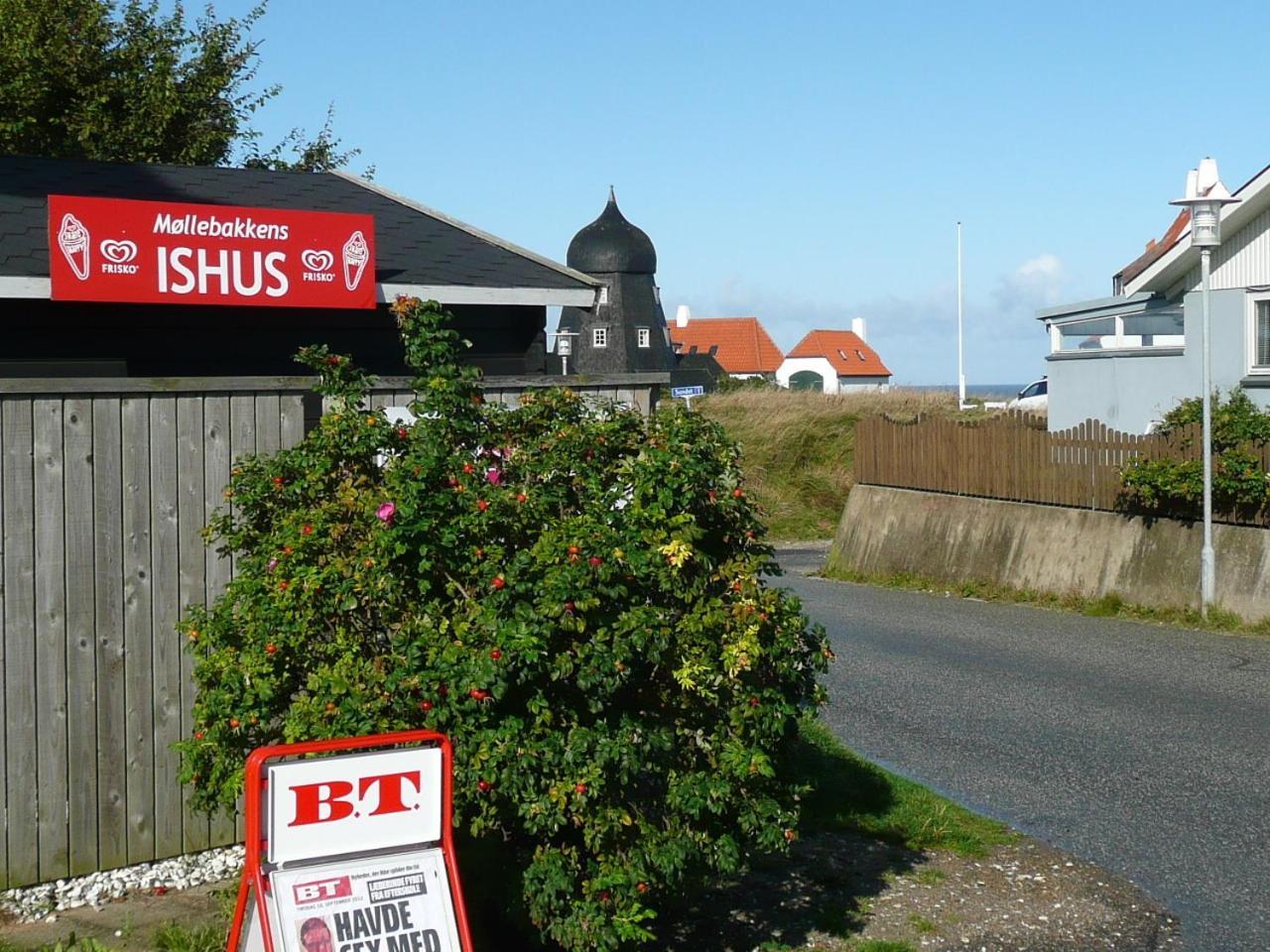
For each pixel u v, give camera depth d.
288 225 8.75
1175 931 6.40
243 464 5.69
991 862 7.32
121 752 6.58
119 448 6.58
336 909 4.36
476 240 11.23
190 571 6.77
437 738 4.63
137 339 9.33
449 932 4.50
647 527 5.41
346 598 5.00
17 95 21.98
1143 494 15.75
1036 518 18.23
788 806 5.76
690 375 70.81
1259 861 7.39
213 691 5.15
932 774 9.20
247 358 9.85
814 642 5.80
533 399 6.04
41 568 6.38
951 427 20.06
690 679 5.27
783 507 29.38
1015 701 11.43
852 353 110.06
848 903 6.59
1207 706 11.12
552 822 4.93
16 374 8.89
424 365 5.84
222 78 24.45
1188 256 19.45
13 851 6.31
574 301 10.40
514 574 5.04
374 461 5.64
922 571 20.12
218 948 5.68
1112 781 8.96
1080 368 21.56
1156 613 15.74
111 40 23.77
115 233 8.13
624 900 5.13
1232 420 15.66
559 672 4.93
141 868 6.64
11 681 6.30
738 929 6.21
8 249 8.41
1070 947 6.18
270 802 4.35
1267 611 14.61
